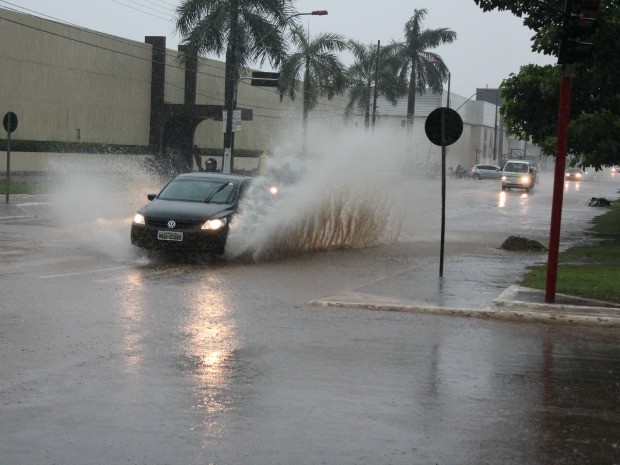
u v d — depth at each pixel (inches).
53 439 270.4
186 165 2583.7
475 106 4842.5
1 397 314.3
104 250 772.0
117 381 339.9
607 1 884.6
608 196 2420.0
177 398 319.0
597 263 784.9
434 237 1043.9
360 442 276.1
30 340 406.3
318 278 657.0
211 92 2795.3
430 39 3287.4
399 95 3164.4
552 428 296.7
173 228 713.6
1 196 1380.4
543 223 1357.0
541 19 905.5
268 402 318.0
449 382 356.2
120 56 2423.7
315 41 2578.7
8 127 1262.3
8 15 1996.8
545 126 1035.3
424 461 260.5
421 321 492.1
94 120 2335.1
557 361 401.4
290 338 433.4
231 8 2262.6
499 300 532.4
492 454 268.4
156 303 518.9
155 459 255.4
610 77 930.1
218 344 413.7
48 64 2143.2
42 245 796.0
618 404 329.4
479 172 3860.7
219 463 253.6
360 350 410.9
